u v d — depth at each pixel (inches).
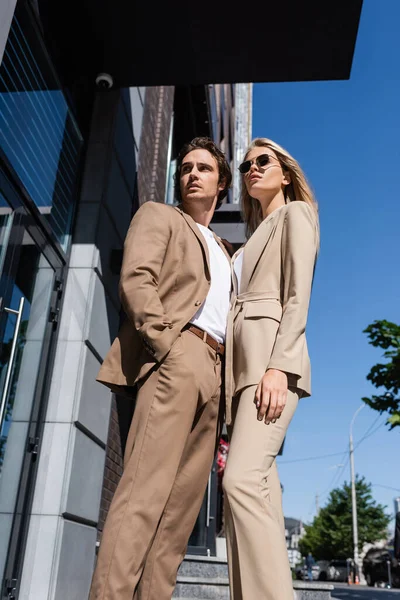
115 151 213.9
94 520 184.4
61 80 181.9
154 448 71.6
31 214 158.2
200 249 86.7
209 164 99.7
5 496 144.9
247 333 78.3
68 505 161.0
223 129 647.1
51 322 173.9
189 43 191.0
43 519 156.8
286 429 73.0
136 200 252.8
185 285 82.3
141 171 264.4
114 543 67.2
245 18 180.4
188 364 75.7
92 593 65.9
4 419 144.7
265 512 67.4
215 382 80.0
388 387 341.4
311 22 181.2
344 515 1802.4
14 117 150.4
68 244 187.2
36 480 160.7
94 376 185.6
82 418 172.7
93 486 183.6
